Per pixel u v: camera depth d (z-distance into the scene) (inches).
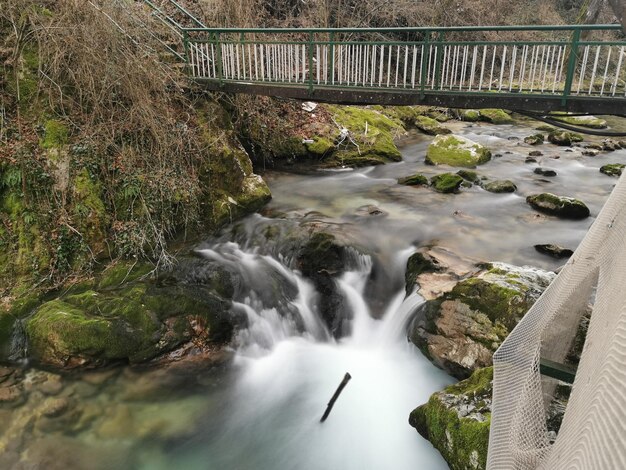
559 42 252.4
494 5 865.5
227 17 475.5
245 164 381.1
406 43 287.0
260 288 278.1
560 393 142.5
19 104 271.3
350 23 689.0
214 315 250.8
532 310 104.7
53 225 260.8
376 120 582.2
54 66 280.2
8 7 275.4
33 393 207.3
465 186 426.6
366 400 219.6
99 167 280.2
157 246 284.0
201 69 382.6
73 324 218.4
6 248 248.5
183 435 197.3
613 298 68.4
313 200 389.4
